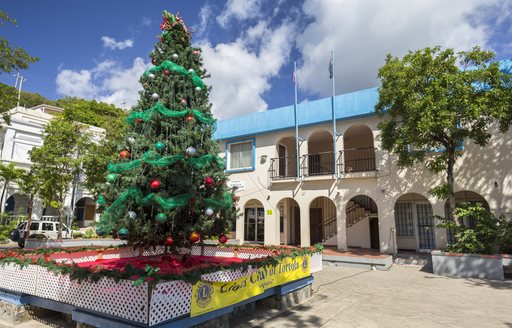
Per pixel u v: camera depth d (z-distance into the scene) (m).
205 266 4.43
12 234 17.22
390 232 12.90
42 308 5.44
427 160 12.28
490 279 9.24
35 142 23.56
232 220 6.39
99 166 15.57
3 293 5.39
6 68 9.92
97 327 4.00
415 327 5.12
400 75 10.20
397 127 12.02
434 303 6.69
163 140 5.55
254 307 6.13
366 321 5.43
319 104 15.16
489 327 5.14
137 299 3.63
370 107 13.66
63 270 4.37
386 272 10.68
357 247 15.95
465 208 10.61
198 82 6.29
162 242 5.68
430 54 9.88
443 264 10.14
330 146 18.42
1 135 22.48
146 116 5.63
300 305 6.44
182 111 5.63
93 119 34.19
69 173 15.58
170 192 5.24
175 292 3.79
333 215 17.55
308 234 14.84
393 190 13.07
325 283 8.88
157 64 6.55
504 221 10.04
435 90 9.45
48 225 18.05
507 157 11.31
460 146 11.78
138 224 5.01
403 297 7.23
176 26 6.81
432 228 14.38
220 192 5.98
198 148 5.79
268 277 5.62
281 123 16.25
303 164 15.57
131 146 5.41
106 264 5.86
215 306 4.36
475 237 9.88
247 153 17.81
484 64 9.59
